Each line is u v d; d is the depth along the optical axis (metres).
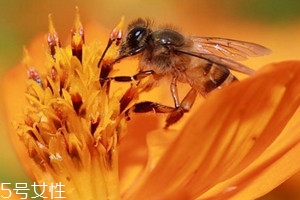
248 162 0.12
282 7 0.19
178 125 0.14
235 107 0.11
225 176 0.12
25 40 0.19
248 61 0.15
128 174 0.13
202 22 0.19
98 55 0.13
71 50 0.13
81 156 0.12
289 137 0.12
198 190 0.12
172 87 0.13
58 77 0.13
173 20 0.19
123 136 0.13
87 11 0.19
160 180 0.12
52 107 0.13
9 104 0.14
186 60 0.13
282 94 0.11
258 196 0.12
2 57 0.18
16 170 0.17
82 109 0.12
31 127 0.13
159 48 0.13
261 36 0.18
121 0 0.19
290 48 0.17
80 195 0.13
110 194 0.13
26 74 0.13
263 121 0.11
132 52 0.13
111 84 0.13
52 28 0.13
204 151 0.12
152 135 0.13
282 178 0.12
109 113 0.13
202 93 0.13
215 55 0.13
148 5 0.19
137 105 0.13
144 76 0.13
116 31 0.13
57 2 0.19
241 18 0.19
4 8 0.19
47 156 0.13
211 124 0.11
